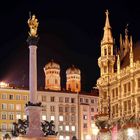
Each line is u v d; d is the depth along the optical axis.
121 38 120.94
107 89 113.00
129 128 64.50
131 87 99.88
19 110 147.12
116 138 74.62
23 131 81.19
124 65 110.88
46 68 172.12
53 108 153.75
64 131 153.00
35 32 86.94
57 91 156.62
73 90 169.75
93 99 162.75
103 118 66.06
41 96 153.00
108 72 114.81
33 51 85.50
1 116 143.75
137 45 111.00
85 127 157.25
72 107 157.25
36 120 80.88
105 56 116.12
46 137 81.25
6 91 146.88
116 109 107.50
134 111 96.94
